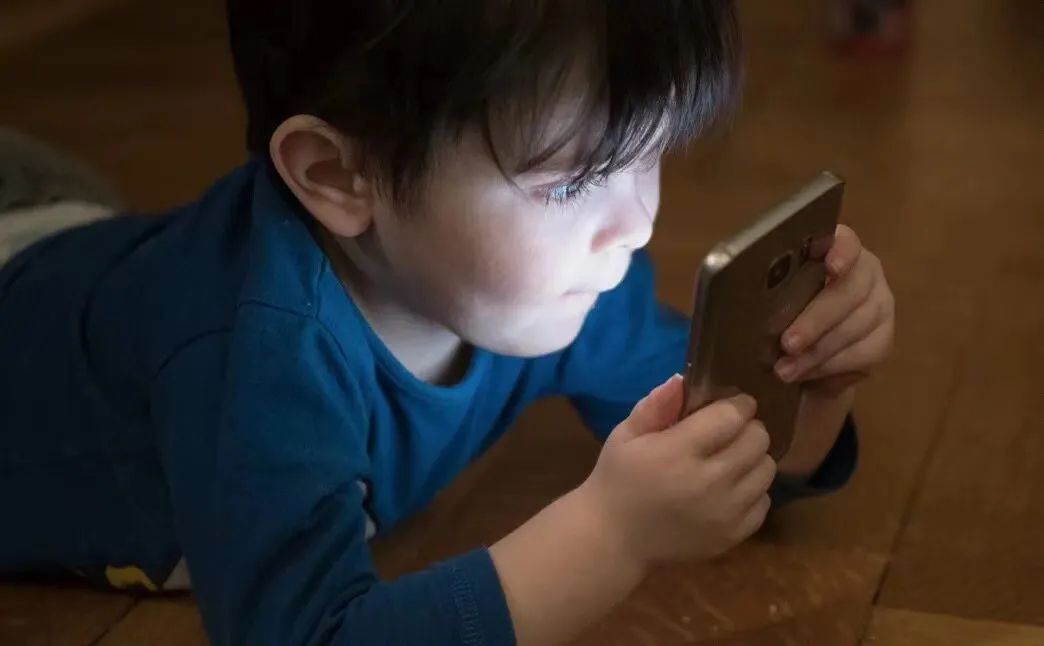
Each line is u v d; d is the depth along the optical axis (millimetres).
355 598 594
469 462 877
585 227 635
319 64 626
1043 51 1859
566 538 590
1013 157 1445
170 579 776
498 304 648
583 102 583
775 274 595
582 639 721
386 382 709
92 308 755
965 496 836
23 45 1987
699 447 578
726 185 1376
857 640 712
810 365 689
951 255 1191
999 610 731
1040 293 1110
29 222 1003
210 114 1657
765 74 1783
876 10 1864
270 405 626
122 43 1993
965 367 994
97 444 758
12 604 800
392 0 581
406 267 663
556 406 972
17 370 786
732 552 787
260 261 660
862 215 1292
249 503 612
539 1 567
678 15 586
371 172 636
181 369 663
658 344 854
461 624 577
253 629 601
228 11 680
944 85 1721
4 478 797
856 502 834
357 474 639
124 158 1507
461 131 596
